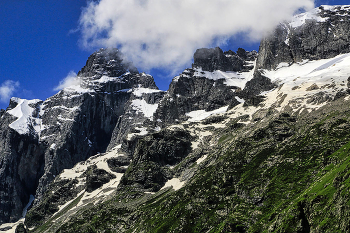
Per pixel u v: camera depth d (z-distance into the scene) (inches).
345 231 5002.5
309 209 6151.6
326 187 6451.8
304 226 5984.3
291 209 6451.8
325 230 5408.5
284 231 6131.9
